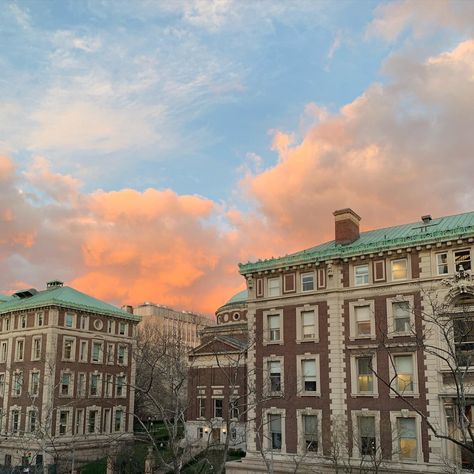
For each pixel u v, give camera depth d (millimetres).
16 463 72062
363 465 45531
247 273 60188
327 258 54656
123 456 58719
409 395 47844
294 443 52844
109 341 85500
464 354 43969
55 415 74062
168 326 166125
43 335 78000
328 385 52344
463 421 25031
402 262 51312
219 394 76500
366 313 52406
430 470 45531
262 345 57406
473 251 47562
